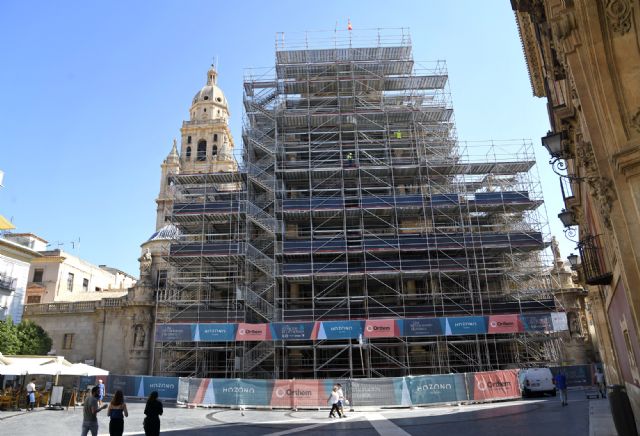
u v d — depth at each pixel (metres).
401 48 50.94
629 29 9.74
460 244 40.44
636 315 9.37
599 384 28.56
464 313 38.84
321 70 51.00
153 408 12.18
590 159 12.16
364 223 45.72
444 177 46.44
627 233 9.52
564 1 10.67
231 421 22.30
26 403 29.36
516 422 18.83
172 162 80.88
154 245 61.94
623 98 9.76
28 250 42.03
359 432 17.83
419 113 47.47
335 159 47.69
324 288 43.53
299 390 28.12
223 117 92.00
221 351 45.31
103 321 51.19
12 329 38.81
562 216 20.22
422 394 27.83
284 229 43.66
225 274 46.62
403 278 41.81
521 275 42.22
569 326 44.94
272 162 46.25
